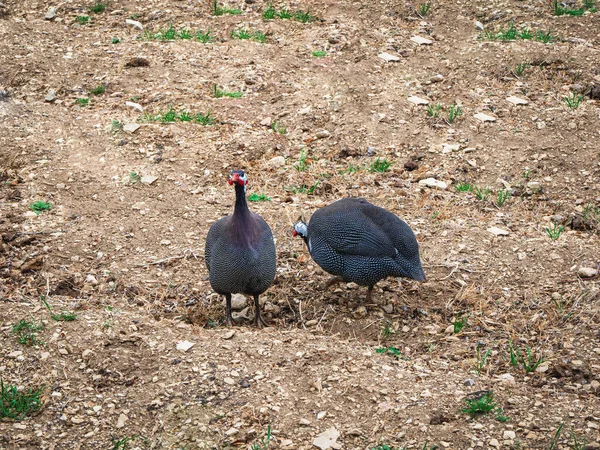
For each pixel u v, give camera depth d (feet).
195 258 24.36
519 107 33.17
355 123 32.14
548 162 29.89
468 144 30.99
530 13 40.93
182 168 29.01
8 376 18.60
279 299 23.00
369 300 22.50
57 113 31.99
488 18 40.86
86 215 26.08
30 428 17.24
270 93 34.19
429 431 16.92
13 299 21.53
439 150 30.68
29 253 24.02
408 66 36.40
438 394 18.15
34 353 19.26
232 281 20.63
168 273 23.73
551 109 32.91
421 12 41.50
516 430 16.88
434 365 19.76
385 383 18.54
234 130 31.50
